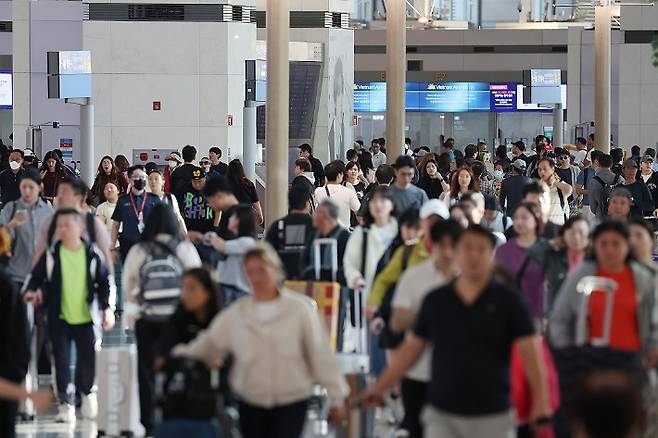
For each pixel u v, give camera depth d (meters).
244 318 12.81
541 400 11.63
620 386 7.34
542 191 21.88
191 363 12.44
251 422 12.96
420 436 14.41
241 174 28.12
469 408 11.52
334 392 12.92
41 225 19.23
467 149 47.06
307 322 12.87
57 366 18.83
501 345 11.56
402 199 24.50
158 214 16.44
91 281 18.69
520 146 49.75
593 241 13.85
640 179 37.06
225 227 20.98
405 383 14.33
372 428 14.94
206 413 12.39
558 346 13.79
